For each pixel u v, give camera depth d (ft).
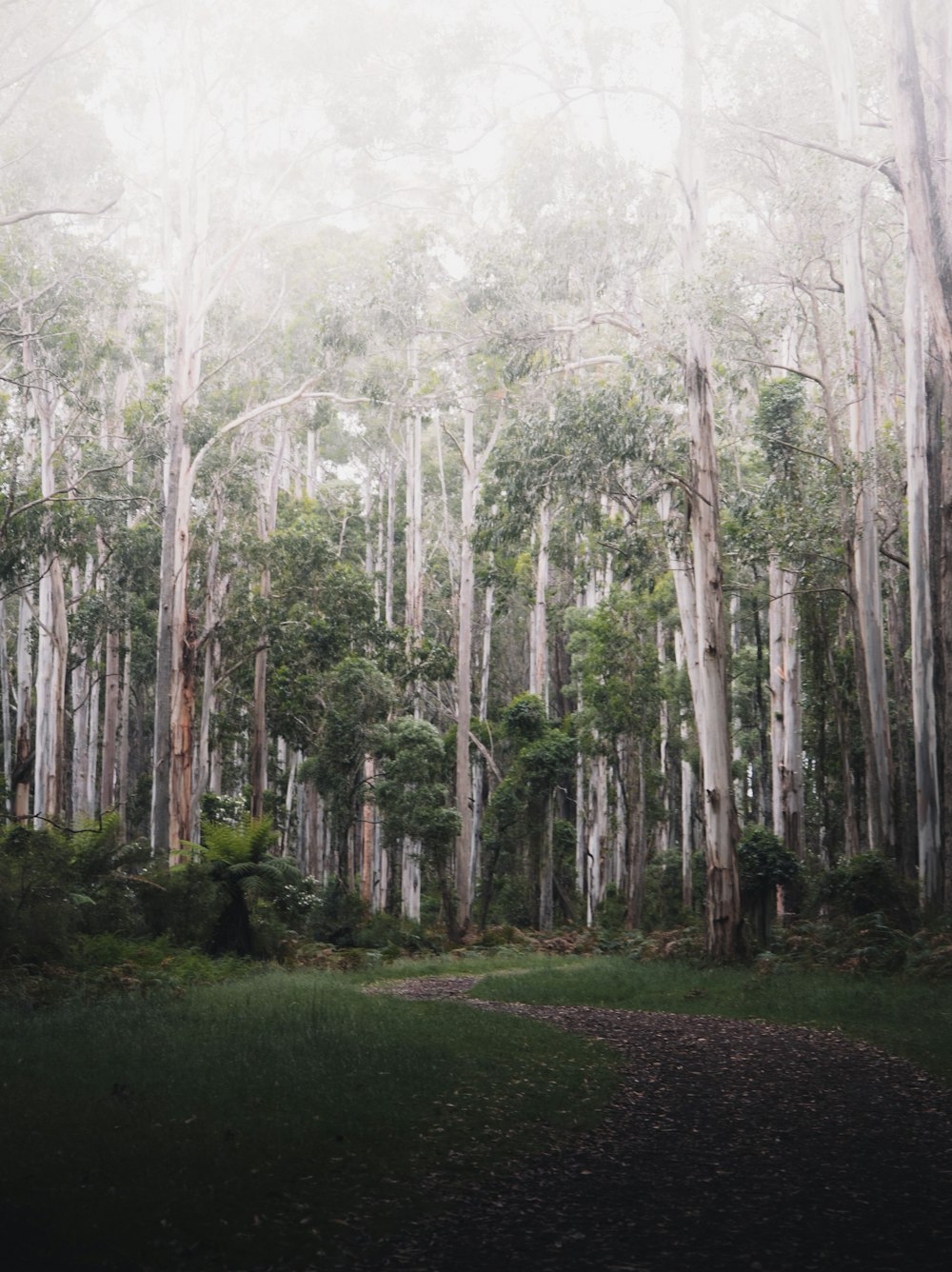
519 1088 27.25
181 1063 27.12
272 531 117.29
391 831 114.01
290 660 118.93
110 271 105.81
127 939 61.46
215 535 112.68
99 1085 24.75
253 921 70.03
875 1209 18.13
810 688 108.99
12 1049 28.96
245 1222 16.60
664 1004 50.01
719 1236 16.70
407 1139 21.62
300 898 71.20
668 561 79.15
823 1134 23.70
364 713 114.62
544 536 133.49
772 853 72.23
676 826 160.97
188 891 66.59
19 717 102.53
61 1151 19.29
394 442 153.38
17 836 61.05
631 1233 16.81
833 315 94.17
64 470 112.78
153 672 150.20
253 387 119.14
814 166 77.87
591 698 115.55
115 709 126.41
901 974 55.31
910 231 54.08
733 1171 20.58
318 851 142.51
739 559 85.92
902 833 84.23
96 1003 40.86
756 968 61.57
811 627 92.38
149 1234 15.76
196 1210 16.83
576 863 152.25
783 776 96.63
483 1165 20.40
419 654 123.75
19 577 99.14
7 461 99.45
